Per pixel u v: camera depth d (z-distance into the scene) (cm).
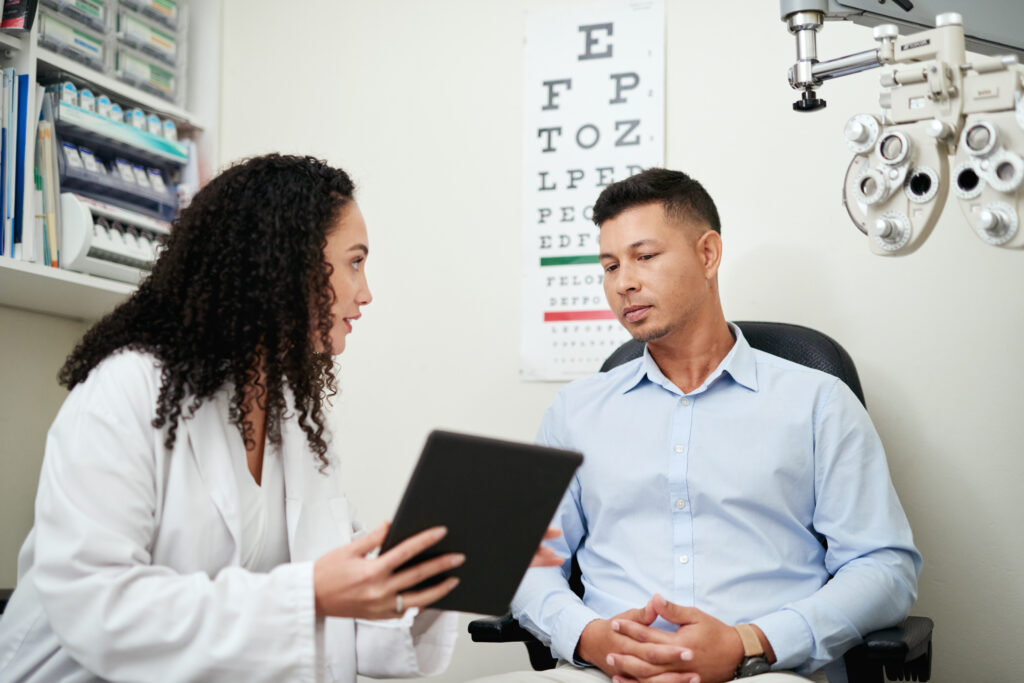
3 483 222
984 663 193
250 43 260
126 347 127
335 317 134
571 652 154
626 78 227
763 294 213
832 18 165
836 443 163
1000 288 198
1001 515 194
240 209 130
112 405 120
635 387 178
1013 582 193
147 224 227
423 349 237
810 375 169
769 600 158
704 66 222
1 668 121
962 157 139
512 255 233
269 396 132
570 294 227
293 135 254
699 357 174
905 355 203
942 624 196
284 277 128
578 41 232
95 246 210
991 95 137
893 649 138
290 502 135
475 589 114
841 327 207
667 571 162
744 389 170
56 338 236
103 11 224
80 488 116
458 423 232
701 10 223
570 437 179
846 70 156
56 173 207
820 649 146
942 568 197
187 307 126
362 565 108
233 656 110
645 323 169
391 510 235
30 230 197
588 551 175
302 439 139
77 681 117
